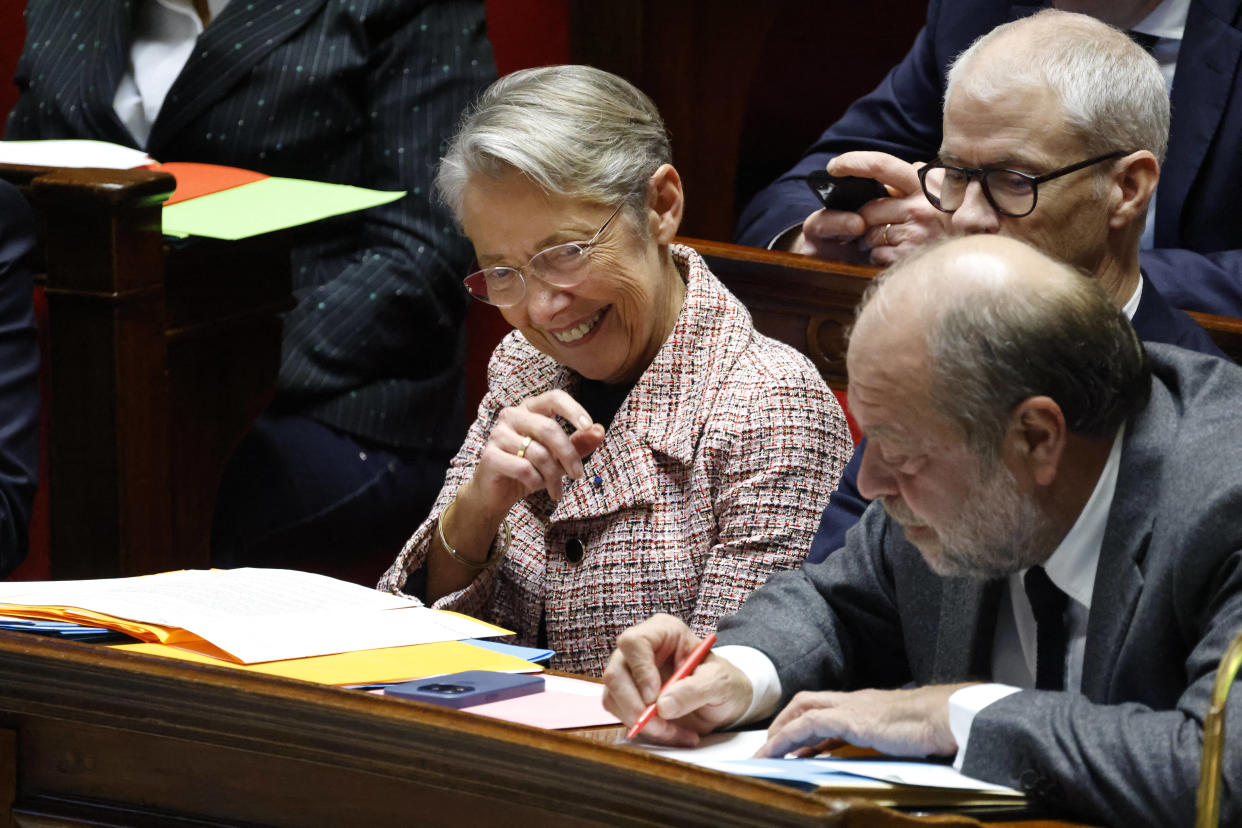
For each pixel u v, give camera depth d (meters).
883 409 6.38
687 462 9.12
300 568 13.41
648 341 9.52
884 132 13.98
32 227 11.16
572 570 9.40
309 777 6.34
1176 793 5.66
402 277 13.58
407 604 8.17
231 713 6.36
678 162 19.41
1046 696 6.14
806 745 6.68
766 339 9.65
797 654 7.50
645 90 19.12
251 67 13.89
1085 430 6.39
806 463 9.02
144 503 11.27
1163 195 12.30
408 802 6.12
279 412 13.47
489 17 16.27
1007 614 7.20
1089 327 6.31
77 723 6.78
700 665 7.06
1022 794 6.00
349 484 13.33
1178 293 11.48
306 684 6.29
